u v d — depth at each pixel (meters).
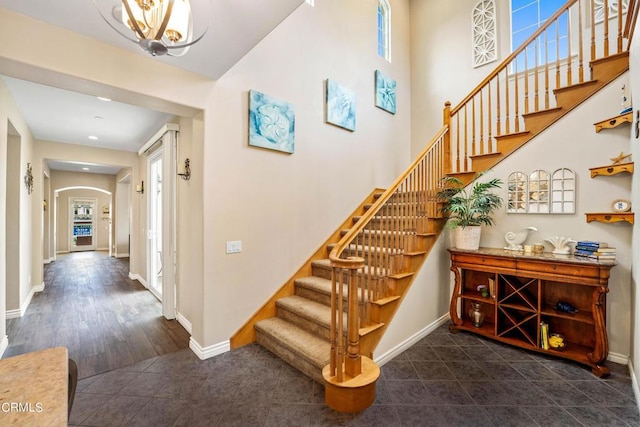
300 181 3.54
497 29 4.52
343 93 4.09
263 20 1.88
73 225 10.67
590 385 2.26
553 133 2.96
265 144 3.12
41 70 1.88
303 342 2.59
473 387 2.25
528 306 2.88
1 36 1.73
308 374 2.41
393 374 2.43
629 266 2.51
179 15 1.49
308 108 3.64
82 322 3.62
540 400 2.09
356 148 4.36
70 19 1.84
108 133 4.68
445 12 5.14
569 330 2.82
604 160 2.66
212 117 2.72
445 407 2.02
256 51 3.10
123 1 1.31
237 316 2.92
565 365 2.56
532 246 2.93
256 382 2.32
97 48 2.07
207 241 2.70
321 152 3.81
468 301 3.49
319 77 3.80
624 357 2.52
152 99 2.40
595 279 2.39
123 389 2.23
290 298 3.27
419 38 5.47
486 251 3.07
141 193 5.58
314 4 3.79
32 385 0.92
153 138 4.36
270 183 3.21
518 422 1.87
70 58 1.96
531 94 4.12
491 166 3.34
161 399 2.11
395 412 1.97
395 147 5.13
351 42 4.32
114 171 8.56
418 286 3.07
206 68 2.50
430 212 3.34
